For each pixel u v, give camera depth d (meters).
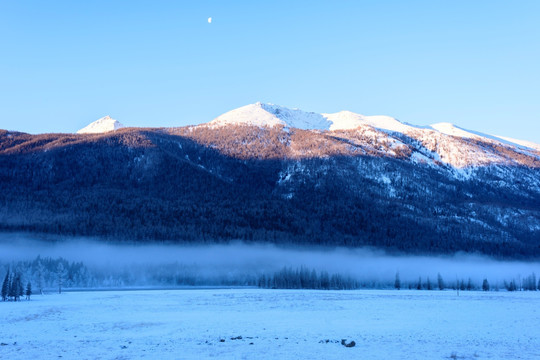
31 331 77.00
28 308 111.56
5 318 93.38
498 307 116.44
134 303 126.69
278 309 111.31
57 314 99.75
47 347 63.03
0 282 188.75
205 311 106.62
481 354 57.94
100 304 123.12
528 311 106.00
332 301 134.25
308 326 80.88
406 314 99.94
